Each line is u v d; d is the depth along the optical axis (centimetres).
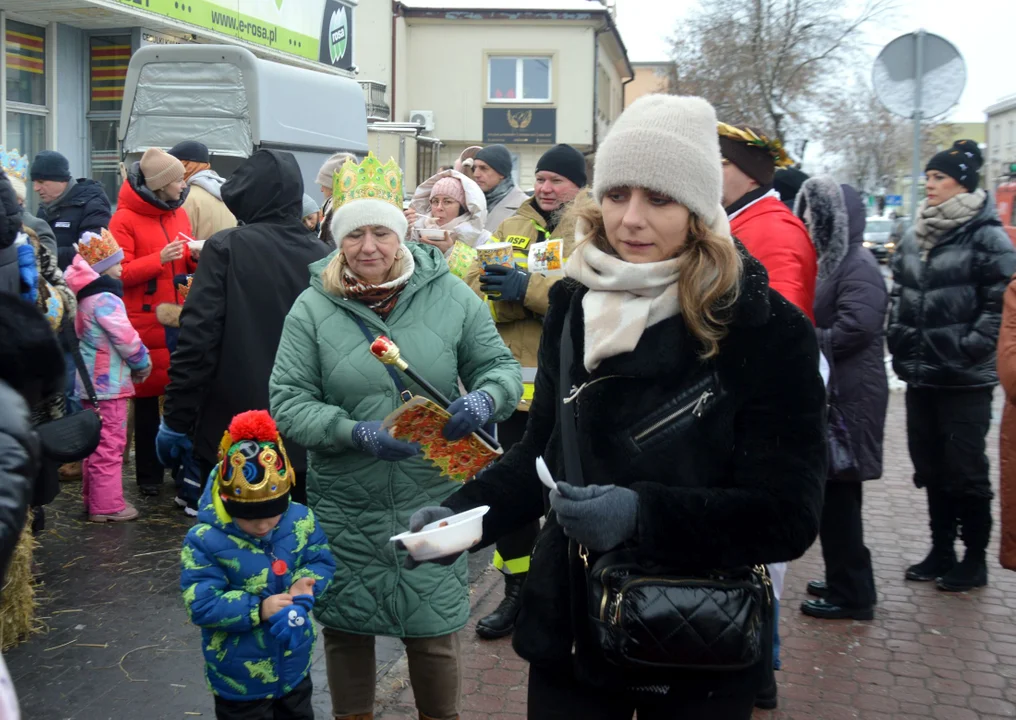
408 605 312
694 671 205
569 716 220
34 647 421
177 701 377
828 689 408
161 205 646
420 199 676
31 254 436
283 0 1664
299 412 308
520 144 3052
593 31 3003
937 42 833
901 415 1015
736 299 199
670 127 203
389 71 2916
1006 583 536
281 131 973
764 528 194
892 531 630
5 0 1193
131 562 527
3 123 1252
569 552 217
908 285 531
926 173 521
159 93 961
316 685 398
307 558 309
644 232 206
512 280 449
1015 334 384
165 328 633
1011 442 386
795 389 201
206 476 475
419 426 289
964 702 398
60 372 171
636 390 206
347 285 317
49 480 396
